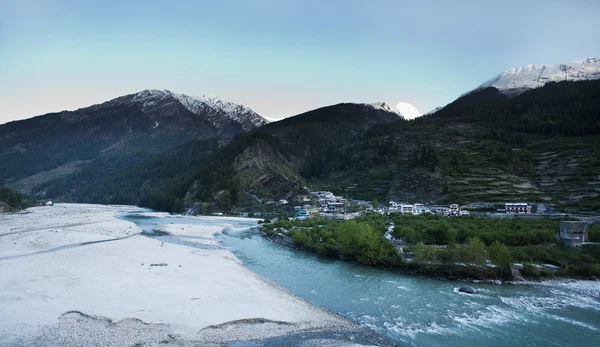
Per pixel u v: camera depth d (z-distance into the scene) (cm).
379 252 7175
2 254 6812
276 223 12394
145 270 5794
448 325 4178
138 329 3625
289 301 4794
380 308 4722
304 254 8325
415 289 5572
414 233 8231
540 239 8038
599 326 4172
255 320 4025
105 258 6494
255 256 8056
